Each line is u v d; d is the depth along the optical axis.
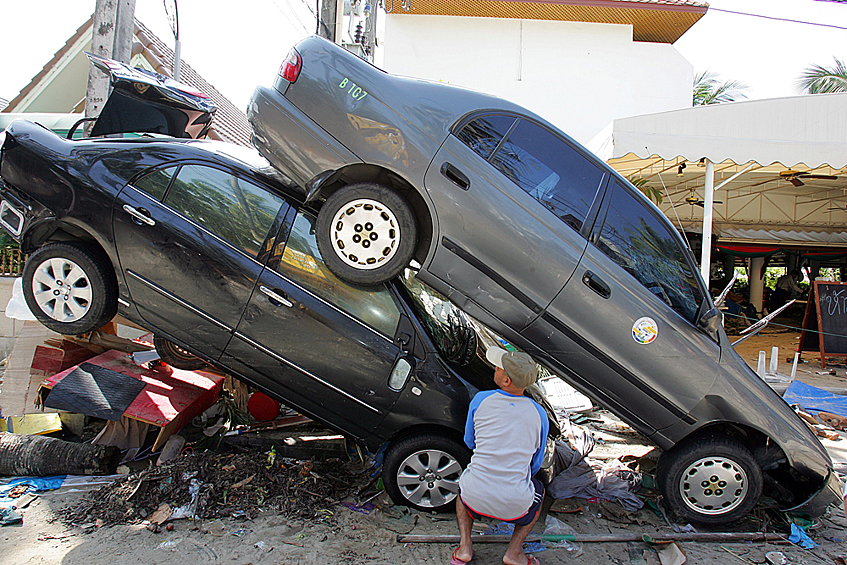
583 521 3.74
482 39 14.07
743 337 3.98
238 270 3.61
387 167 3.48
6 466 3.68
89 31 9.99
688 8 13.24
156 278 3.63
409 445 3.61
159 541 3.12
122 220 3.60
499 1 13.21
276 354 3.66
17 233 3.81
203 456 3.76
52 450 3.78
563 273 3.51
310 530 3.36
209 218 3.68
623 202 3.73
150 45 9.99
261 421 4.77
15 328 7.15
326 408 3.73
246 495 3.60
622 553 3.34
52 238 3.93
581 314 3.54
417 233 3.56
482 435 2.99
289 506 3.56
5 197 3.77
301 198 3.85
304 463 4.06
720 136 7.28
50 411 4.62
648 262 3.71
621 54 14.07
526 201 3.52
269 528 3.34
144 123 4.64
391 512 3.61
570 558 3.26
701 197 13.23
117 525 3.26
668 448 3.78
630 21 14.02
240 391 4.81
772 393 3.82
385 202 3.47
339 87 3.54
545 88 14.07
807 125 7.34
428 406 3.61
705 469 3.67
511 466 2.93
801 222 13.72
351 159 3.50
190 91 4.70
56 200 3.64
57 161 3.65
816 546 3.54
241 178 3.80
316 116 3.55
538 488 3.02
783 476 4.14
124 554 2.98
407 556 3.16
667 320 3.62
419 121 3.51
